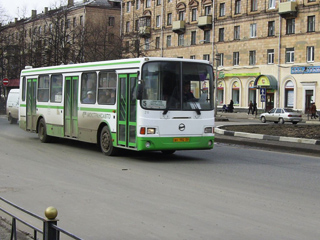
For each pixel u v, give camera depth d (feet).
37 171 38.17
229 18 197.77
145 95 42.11
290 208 25.61
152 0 237.04
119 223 22.57
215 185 32.32
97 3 263.29
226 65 200.54
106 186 31.83
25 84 66.54
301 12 170.71
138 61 42.63
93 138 49.78
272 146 59.21
